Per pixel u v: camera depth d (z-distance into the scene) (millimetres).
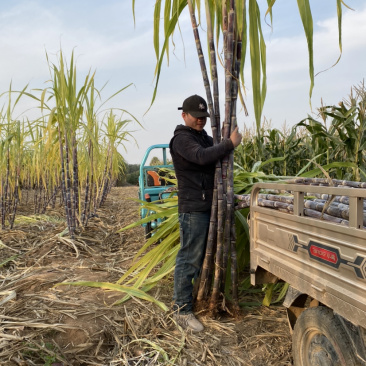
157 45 3451
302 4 2506
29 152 9703
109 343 3018
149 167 6441
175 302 3377
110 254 5805
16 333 3020
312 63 2561
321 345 2025
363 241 1601
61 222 8156
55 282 4355
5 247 6078
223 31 3111
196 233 3299
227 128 3152
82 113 6355
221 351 2854
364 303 1586
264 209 2553
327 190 1851
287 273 2256
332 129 5215
